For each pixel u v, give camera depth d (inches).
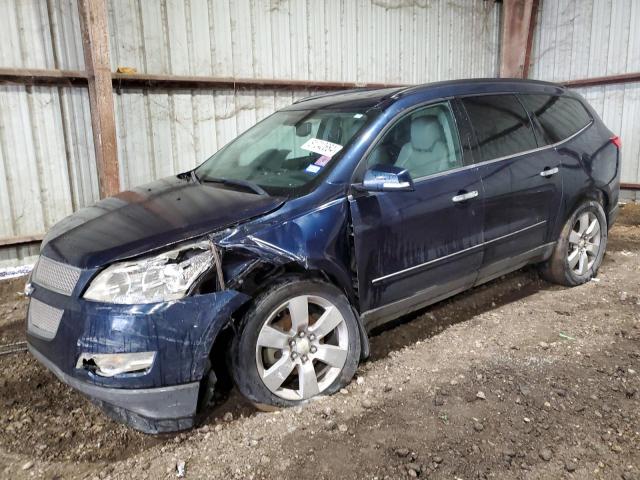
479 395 119.0
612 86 341.1
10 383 131.0
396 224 128.1
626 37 329.7
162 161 258.8
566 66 362.3
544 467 96.5
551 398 117.9
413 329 156.1
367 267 124.6
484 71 393.7
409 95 139.8
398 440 104.7
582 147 179.5
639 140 334.3
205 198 123.7
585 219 184.5
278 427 109.7
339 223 119.8
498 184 149.3
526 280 192.9
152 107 251.4
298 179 126.4
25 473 100.0
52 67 222.4
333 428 109.0
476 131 149.4
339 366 121.3
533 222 163.2
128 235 108.5
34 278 114.5
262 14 276.5
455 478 94.1
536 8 364.5
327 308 118.9
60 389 127.9
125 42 239.9
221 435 108.7
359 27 317.4
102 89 221.5
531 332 152.1
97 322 98.3
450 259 140.9
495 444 103.0
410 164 134.5
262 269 113.1
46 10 217.6
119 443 108.2
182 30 253.8
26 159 223.3
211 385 109.0
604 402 116.1
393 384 125.6
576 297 177.6
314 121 146.2
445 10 358.6
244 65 275.9
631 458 98.3
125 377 97.9
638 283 190.5
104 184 230.1
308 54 298.8
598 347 141.8
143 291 100.0
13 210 223.9
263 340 110.1
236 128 279.0
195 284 102.9
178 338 100.2
